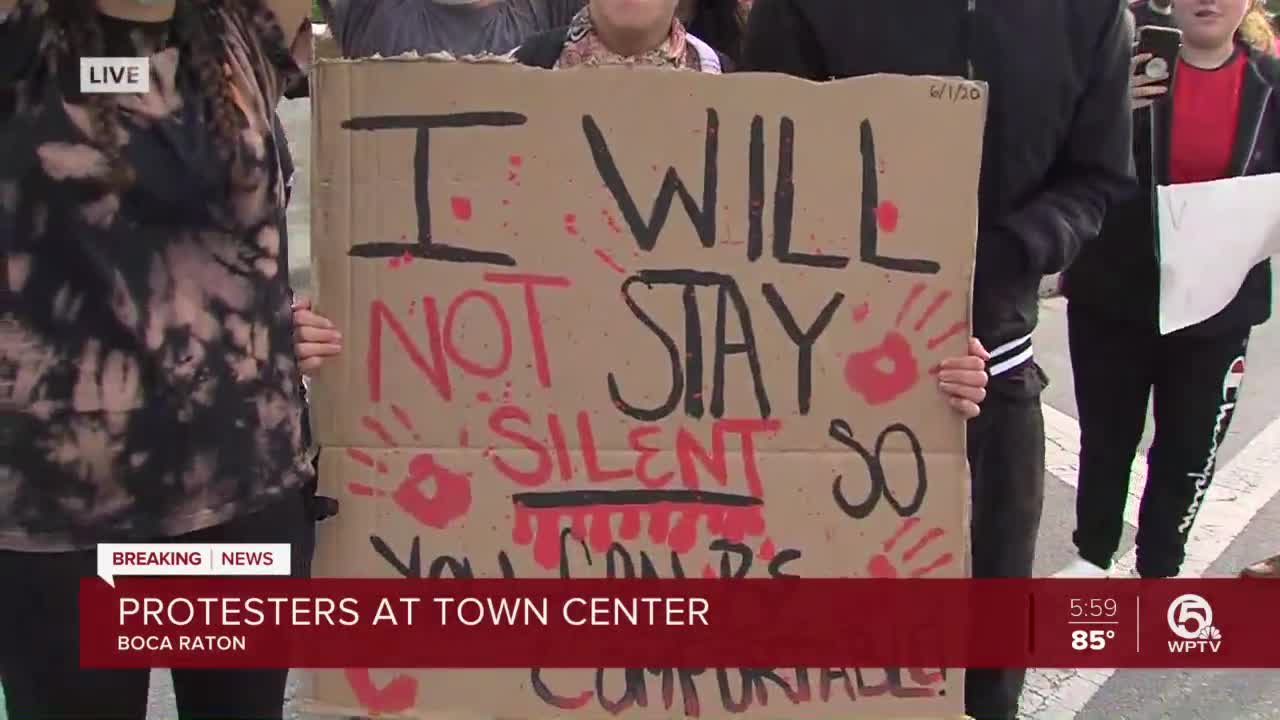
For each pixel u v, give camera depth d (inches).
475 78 63.5
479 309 65.2
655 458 66.2
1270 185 106.3
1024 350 80.2
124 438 54.3
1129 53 77.3
